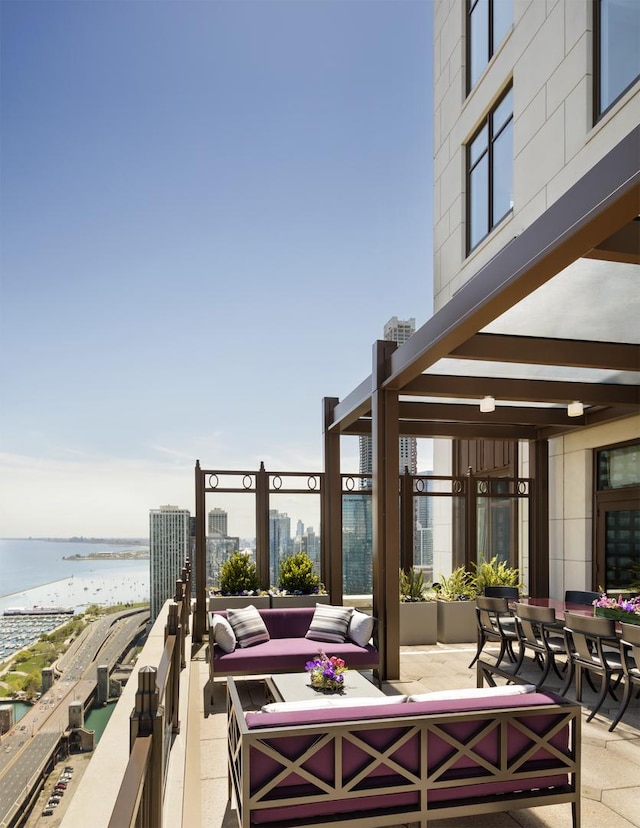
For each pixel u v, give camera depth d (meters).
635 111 6.88
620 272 4.62
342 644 7.24
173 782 3.95
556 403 9.09
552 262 3.99
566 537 10.55
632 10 7.12
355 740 3.41
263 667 6.68
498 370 7.46
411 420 10.58
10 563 13.00
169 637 4.75
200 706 6.16
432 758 3.54
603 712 6.04
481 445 13.39
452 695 3.83
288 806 3.33
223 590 9.48
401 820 3.45
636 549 9.02
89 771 3.05
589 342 6.41
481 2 11.02
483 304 4.76
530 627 7.01
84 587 9.74
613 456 9.67
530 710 3.66
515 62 9.53
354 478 10.63
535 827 3.79
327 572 10.36
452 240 11.80
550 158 8.54
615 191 3.23
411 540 10.56
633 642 5.39
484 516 11.12
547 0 8.68
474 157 11.20
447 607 9.42
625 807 4.04
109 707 4.51
